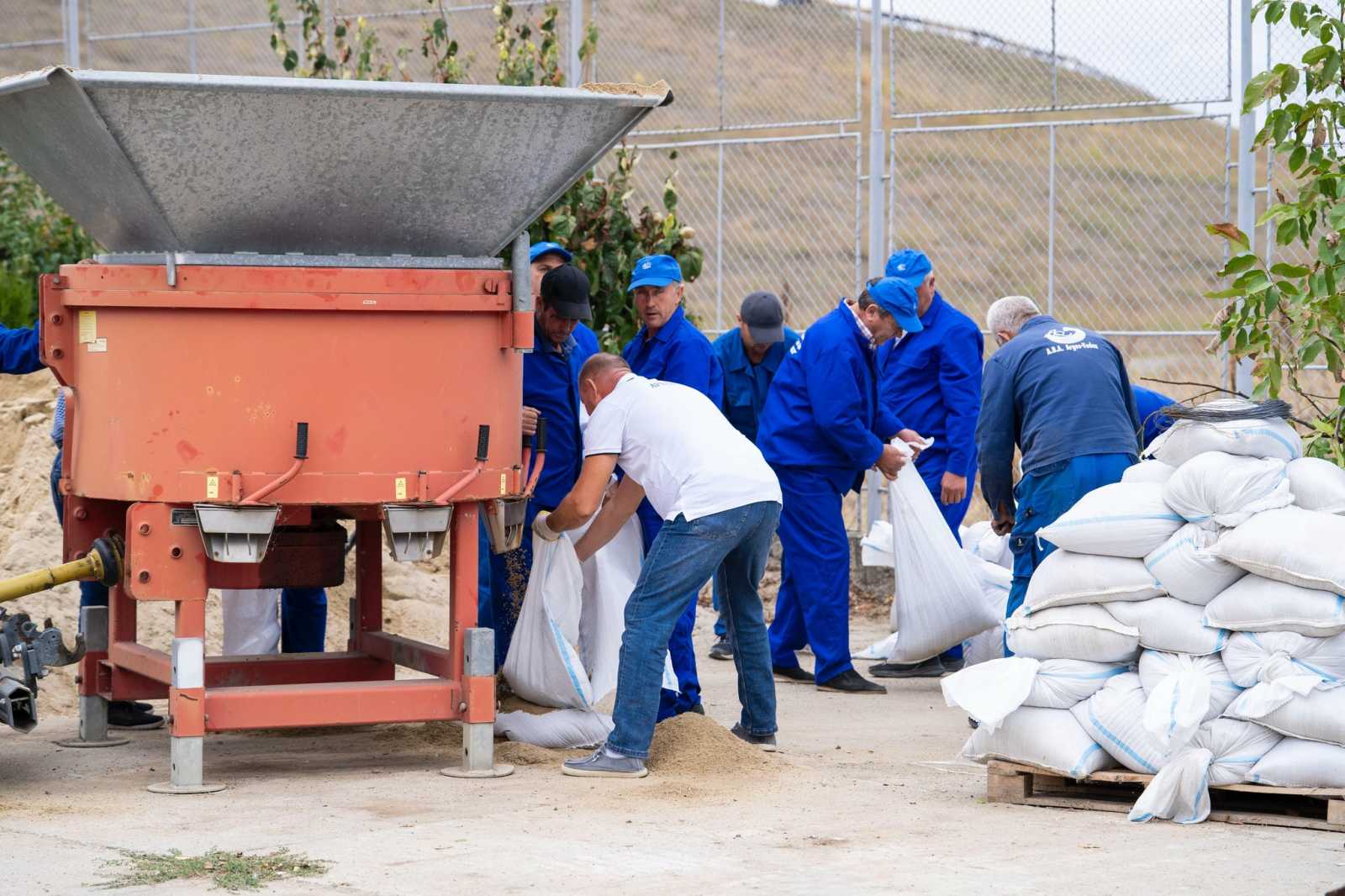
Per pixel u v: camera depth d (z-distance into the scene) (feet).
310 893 14.07
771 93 97.40
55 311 18.99
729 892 14.10
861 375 25.79
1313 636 16.74
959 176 90.02
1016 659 18.16
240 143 17.37
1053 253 34.24
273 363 18.02
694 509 19.36
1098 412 22.08
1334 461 23.52
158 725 23.09
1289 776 16.69
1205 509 17.43
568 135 18.63
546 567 20.71
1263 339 24.11
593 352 23.71
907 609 26.05
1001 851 15.57
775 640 28.19
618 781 19.02
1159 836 16.26
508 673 21.12
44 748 21.35
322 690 18.92
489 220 19.06
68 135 17.53
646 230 36.45
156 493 18.03
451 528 19.45
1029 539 22.33
